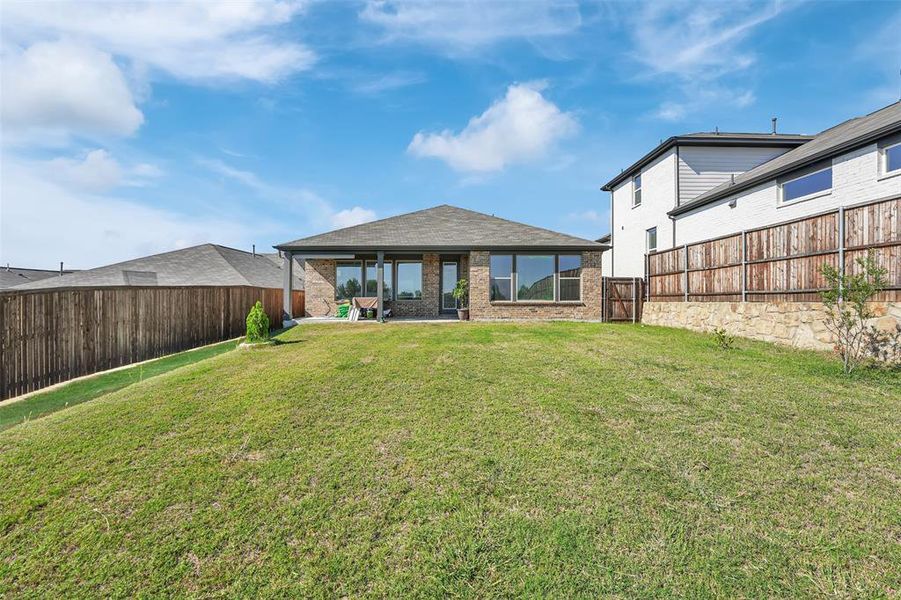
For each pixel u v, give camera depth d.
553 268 15.40
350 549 2.34
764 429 3.86
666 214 16.41
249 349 8.57
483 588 2.06
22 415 5.20
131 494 2.87
